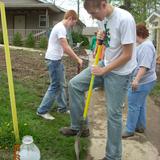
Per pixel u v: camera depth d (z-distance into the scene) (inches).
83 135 179.9
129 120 199.8
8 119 197.8
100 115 241.8
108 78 150.9
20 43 1031.6
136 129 210.2
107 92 152.3
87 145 177.6
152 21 884.0
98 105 269.6
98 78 159.9
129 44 141.8
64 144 174.2
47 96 212.1
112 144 153.8
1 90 267.3
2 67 393.7
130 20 141.2
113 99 150.5
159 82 401.7
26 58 544.4
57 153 165.6
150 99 318.7
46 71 403.5
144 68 186.9
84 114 161.8
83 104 167.9
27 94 268.8
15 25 1289.4
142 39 188.7
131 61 150.2
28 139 145.6
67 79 365.7
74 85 164.1
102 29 150.4
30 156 141.8
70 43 232.8
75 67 461.7
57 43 205.5
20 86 296.0
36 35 1149.1
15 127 165.8
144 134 209.6
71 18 204.4
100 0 139.6
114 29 143.7
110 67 145.9
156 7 1162.0
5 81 303.6
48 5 1197.1
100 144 182.5
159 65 514.3
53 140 177.6
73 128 177.2
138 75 187.2
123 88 150.2
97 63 152.9
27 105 239.3
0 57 497.7
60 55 208.2
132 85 187.8
